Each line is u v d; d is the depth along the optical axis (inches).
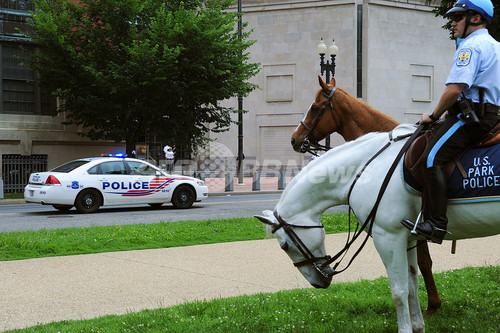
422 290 229.1
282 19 1533.0
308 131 273.4
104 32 832.9
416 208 149.2
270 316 190.2
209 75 864.3
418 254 190.4
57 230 417.7
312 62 1513.3
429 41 1588.3
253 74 917.8
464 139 140.1
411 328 157.8
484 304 201.8
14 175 936.3
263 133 1530.5
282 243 167.2
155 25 809.5
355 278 261.3
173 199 645.3
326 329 172.9
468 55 136.9
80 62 809.5
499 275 248.2
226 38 871.7
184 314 195.3
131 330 173.8
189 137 927.0
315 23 1514.5
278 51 1534.2
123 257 322.0
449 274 256.7
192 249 349.7
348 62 1497.3
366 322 181.9
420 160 145.1
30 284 251.3
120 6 820.6
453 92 136.9
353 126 262.7
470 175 139.0
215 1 932.6
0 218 556.1
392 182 150.6
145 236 390.0
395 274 149.6
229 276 268.5
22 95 947.3
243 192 938.1
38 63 866.8
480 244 358.0
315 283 166.4
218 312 196.2
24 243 350.6
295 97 1515.7
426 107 1585.9
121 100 850.8
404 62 1558.8
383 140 160.9
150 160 1058.1
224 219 486.6
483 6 142.3
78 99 822.5
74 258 319.3
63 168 616.1
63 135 978.7
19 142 934.4
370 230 156.6
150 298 226.2
